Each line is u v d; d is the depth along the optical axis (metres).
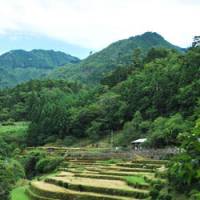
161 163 86.94
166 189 50.53
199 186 26.44
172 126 111.75
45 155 125.94
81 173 84.62
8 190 72.19
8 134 183.00
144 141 120.19
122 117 161.62
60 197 66.12
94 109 171.12
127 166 89.12
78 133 168.50
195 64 153.12
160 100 148.00
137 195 58.28
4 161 107.12
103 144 149.50
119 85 198.25
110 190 63.12
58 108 182.50
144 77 180.38
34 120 190.50
